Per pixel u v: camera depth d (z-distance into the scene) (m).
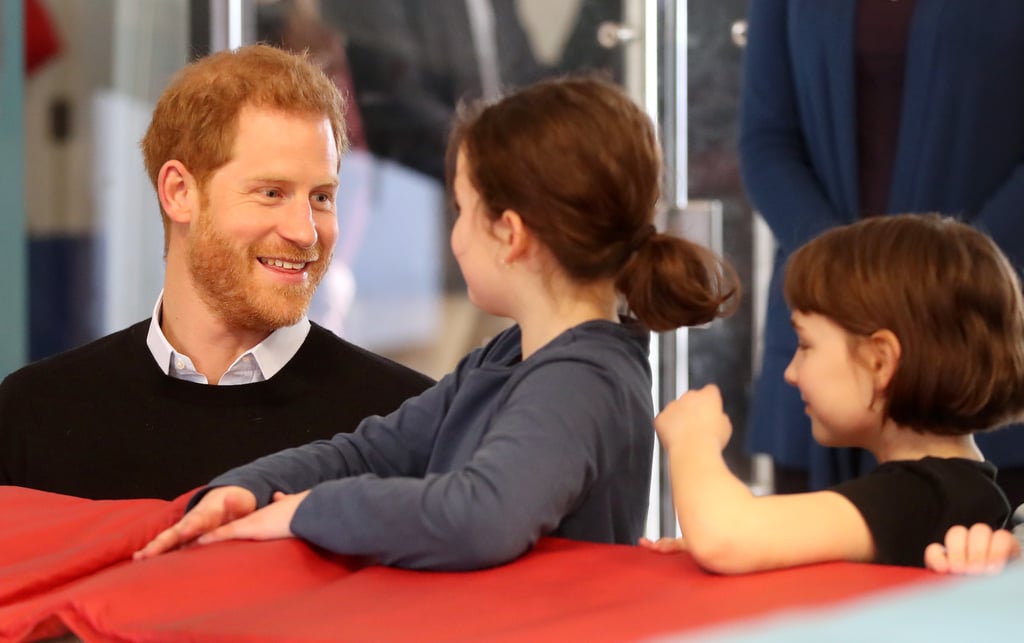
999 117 3.20
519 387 1.77
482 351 2.09
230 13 5.19
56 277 5.23
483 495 1.60
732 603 1.39
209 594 1.56
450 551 1.59
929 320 1.88
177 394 2.73
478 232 1.90
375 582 1.58
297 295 2.69
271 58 2.71
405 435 2.07
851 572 1.50
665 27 4.93
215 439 2.70
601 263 1.84
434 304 5.31
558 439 1.68
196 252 2.67
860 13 3.27
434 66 5.20
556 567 1.60
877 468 1.82
